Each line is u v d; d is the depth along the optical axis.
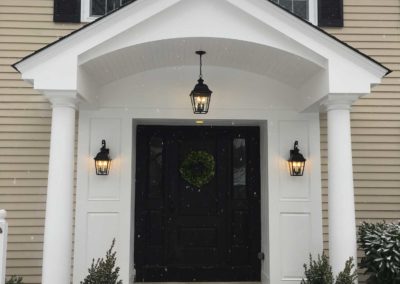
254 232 7.23
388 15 6.71
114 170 6.37
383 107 6.63
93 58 5.27
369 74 5.31
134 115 6.45
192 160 7.19
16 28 6.45
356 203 6.48
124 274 6.19
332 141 5.52
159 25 5.23
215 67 6.56
